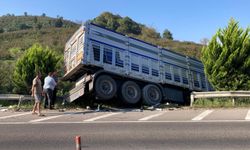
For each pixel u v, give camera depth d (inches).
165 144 394.9
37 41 2204.7
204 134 433.1
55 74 802.8
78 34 786.8
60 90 964.6
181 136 426.9
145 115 599.5
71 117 593.6
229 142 395.9
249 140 401.4
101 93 776.3
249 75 824.9
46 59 964.0
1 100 824.3
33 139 428.1
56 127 494.6
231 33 832.9
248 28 837.2
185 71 954.1
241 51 818.8
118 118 567.2
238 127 463.8
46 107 761.6
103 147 388.5
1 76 1150.3
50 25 3304.6
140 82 854.5
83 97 806.5
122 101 813.9
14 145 403.9
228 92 751.7
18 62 982.4
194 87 969.5
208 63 841.5
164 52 904.9
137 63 839.1
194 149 373.7
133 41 841.5
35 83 633.0
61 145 399.5
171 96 915.4
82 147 389.1
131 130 464.4
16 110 734.5
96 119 560.7
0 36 2385.6
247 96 749.9
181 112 636.1
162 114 609.3
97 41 775.1
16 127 498.3
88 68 780.0
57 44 2114.9
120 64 807.1
